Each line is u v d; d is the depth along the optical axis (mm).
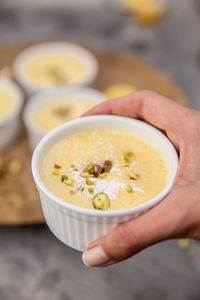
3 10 896
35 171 319
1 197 517
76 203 311
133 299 444
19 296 446
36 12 896
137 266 471
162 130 375
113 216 292
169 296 446
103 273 466
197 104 676
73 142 358
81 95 637
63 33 839
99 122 366
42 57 733
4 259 479
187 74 740
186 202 302
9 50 739
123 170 337
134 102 380
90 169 334
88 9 903
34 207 503
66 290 451
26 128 599
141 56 780
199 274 465
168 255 481
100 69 704
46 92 634
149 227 295
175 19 872
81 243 316
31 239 498
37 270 469
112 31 845
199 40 820
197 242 490
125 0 814
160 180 331
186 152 338
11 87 647
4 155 579
